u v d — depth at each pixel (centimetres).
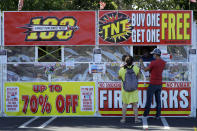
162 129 776
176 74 936
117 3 2012
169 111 930
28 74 945
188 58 938
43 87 934
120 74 854
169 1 1884
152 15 929
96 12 934
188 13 927
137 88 874
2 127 801
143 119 905
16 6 1741
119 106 930
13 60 955
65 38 937
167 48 941
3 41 938
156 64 869
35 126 813
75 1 1972
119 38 932
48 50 972
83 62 942
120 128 789
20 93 936
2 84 938
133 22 931
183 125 821
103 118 916
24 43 938
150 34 930
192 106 928
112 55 951
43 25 938
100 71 934
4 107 938
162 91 929
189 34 928
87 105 933
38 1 1761
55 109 933
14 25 938
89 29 935
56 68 944
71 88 932
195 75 998
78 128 789
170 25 930
